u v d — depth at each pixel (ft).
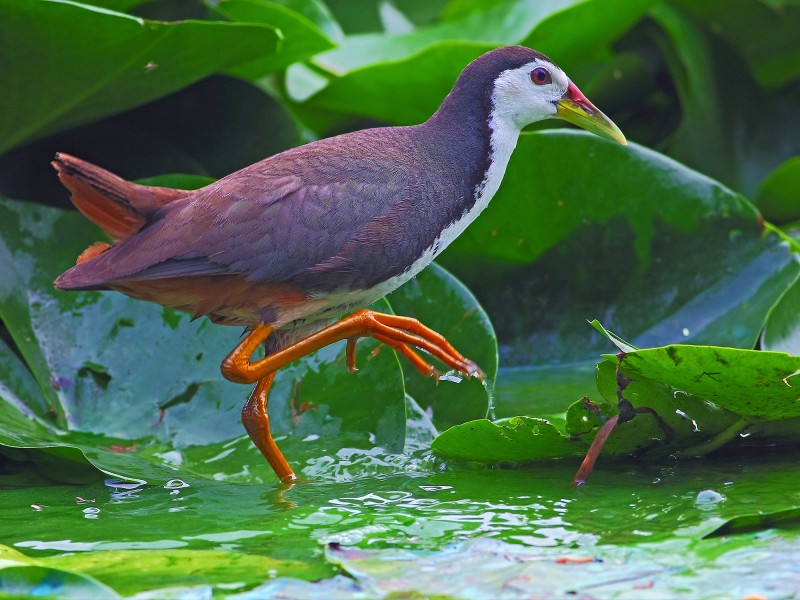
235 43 28.86
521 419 22.84
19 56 27.35
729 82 42.50
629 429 23.35
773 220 40.22
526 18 40.04
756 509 20.53
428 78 34.99
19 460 24.50
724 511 20.54
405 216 24.45
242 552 19.40
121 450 25.84
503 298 33.53
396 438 25.72
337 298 24.66
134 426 26.61
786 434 24.29
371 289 24.77
